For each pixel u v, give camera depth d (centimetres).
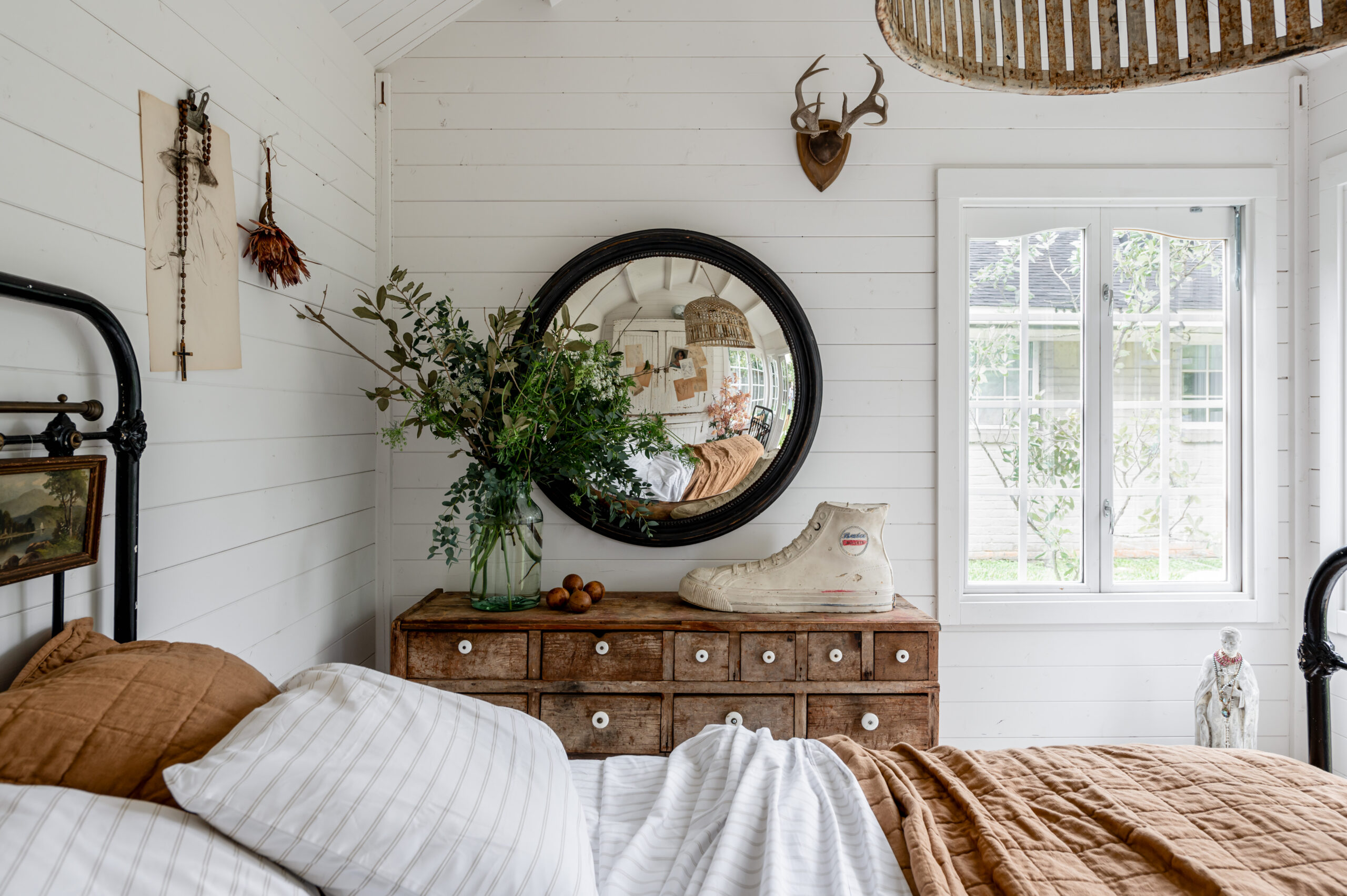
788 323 282
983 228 291
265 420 203
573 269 279
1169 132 284
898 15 72
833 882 116
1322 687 175
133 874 82
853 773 154
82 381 137
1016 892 110
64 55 132
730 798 140
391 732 109
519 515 246
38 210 127
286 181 213
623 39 285
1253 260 286
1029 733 286
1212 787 145
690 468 281
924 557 287
